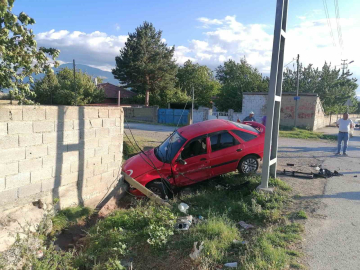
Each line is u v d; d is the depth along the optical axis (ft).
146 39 128.16
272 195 20.39
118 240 14.82
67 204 18.47
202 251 12.98
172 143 25.57
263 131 27.09
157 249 13.94
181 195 23.49
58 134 17.52
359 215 17.22
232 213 18.63
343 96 118.83
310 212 17.76
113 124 22.06
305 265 11.94
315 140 57.82
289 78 119.03
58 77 131.54
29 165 15.85
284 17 22.03
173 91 139.23
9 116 14.66
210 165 24.80
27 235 13.76
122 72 130.52
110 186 22.06
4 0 15.90
